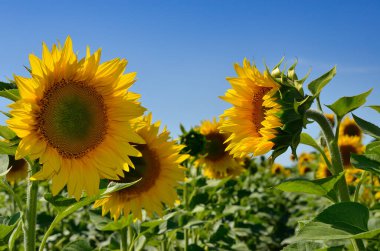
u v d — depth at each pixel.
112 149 0.98
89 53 0.94
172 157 1.33
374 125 0.95
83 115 0.94
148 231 1.28
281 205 3.54
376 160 0.88
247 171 3.29
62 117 0.91
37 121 0.89
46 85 0.89
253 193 2.80
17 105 0.84
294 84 0.97
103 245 1.78
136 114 0.99
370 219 0.83
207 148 2.16
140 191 1.29
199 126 2.24
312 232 0.68
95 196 0.86
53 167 0.88
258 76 1.04
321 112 0.96
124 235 1.26
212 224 2.09
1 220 0.93
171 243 1.76
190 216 1.49
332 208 0.71
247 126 1.11
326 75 0.94
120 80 0.98
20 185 2.70
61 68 0.90
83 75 0.94
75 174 0.93
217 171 2.23
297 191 0.88
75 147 0.94
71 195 0.90
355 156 0.89
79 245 1.04
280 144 0.95
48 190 2.17
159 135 1.33
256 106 1.10
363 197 1.96
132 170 1.28
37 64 0.87
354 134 2.33
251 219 2.62
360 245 0.88
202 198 1.84
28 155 0.87
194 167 2.05
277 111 0.94
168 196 1.32
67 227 2.26
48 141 0.90
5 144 0.85
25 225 0.84
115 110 0.99
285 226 3.06
